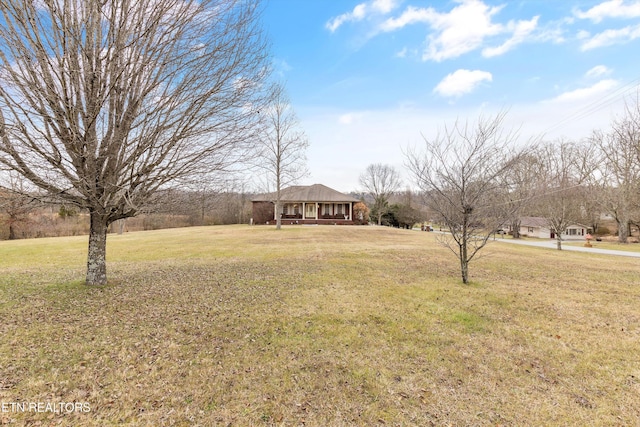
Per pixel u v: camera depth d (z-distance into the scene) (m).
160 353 3.41
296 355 3.43
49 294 5.59
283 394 2.71
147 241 17.48
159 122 5.13
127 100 5.11
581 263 10.75
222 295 5.72
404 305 5.25
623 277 7.97
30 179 4.54
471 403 2.63
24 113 4.12
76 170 4.85
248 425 2.30
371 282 6.88
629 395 2.77
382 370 3.14
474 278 7.52
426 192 7.21
